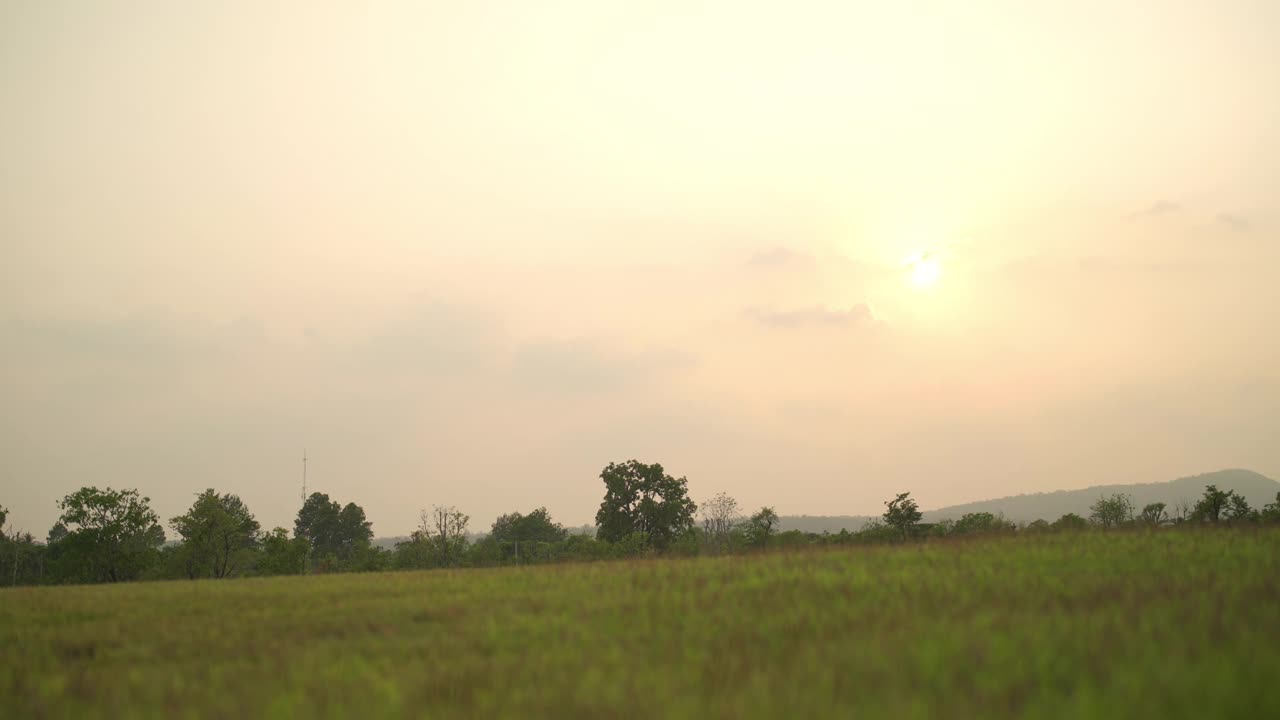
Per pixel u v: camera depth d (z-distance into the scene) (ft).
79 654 52.75
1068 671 38.09
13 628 61.98
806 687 37.27
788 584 70.49
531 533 404.16
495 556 267.80
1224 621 46.21
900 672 38.86
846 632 49.62
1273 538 85.87
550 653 47.55
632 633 52.90
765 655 45.03
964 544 97.25
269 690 40.68
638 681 39.47
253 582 98.63
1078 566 73.20
